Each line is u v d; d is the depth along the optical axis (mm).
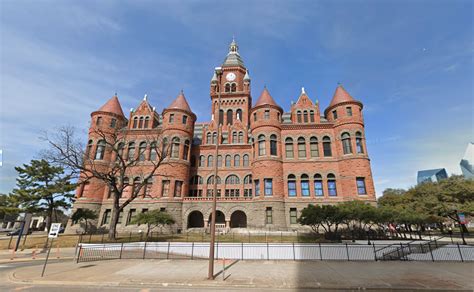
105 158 37938
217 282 10805
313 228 27969
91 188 36656
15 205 32281
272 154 35500
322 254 16969
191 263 15734
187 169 38500
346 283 10609
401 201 44312
